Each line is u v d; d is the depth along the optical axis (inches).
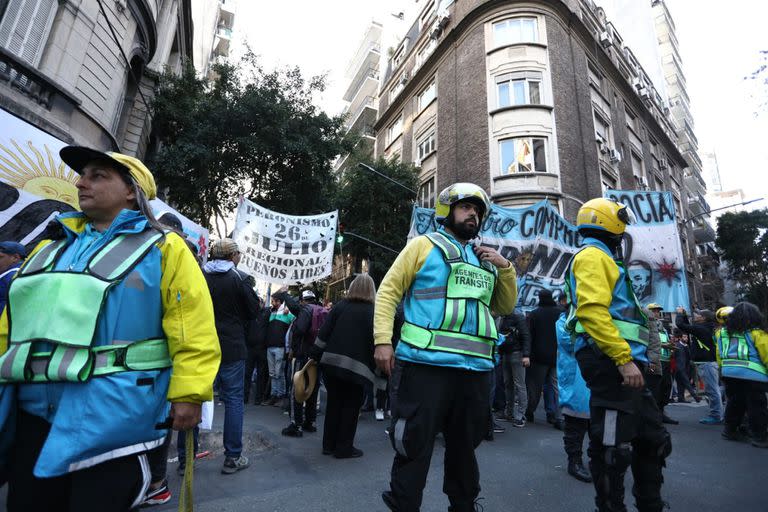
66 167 200.7
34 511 55.6
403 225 749.3
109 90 388.2
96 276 57.0
